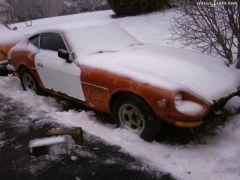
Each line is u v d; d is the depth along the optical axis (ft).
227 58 20.39
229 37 21.17
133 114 13.60
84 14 56.54
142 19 38.24
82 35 16.46
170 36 28.43
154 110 12.30
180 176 11.19
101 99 14.30
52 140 13.06
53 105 17.97
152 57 14.84
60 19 55.36
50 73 16.84
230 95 13.28
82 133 14.05
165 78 12.72
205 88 12.76
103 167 12.03
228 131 13.87
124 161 12.26
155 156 12.39
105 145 13.39
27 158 13.01
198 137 13.60
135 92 12.60
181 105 11.92
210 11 19.53
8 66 21.04
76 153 13.02
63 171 12.00
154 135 13.03
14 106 18.31
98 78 13.98
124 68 13.55
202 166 11.62
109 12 51.37
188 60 14.73
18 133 15.11
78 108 17.38
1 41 23.53
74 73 15.16
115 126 14.88
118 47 16.65
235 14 19.25
